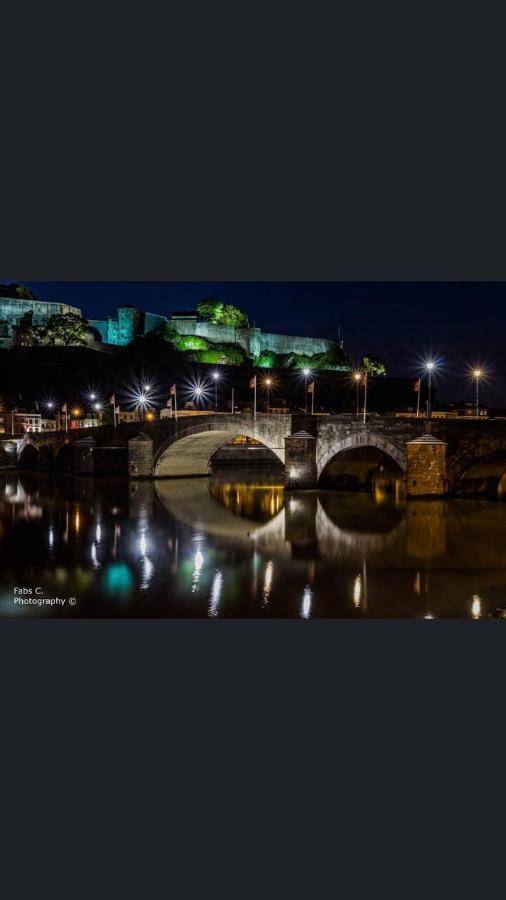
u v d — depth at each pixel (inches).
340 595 971.3
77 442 3270.2
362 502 2031.3
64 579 1077.8
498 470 1995.6
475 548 1316.4
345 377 7140.8
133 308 7204.7
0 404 5526.6
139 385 6328.7
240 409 5935.0
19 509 1984.5
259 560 1219.2
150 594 981.2
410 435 1985.7
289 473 2299.5
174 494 2401.6
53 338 6594.5
